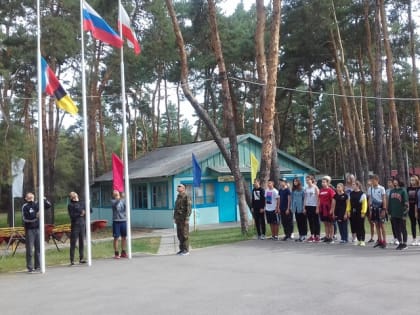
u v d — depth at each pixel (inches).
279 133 1679.4
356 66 1603.1
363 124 1622.8
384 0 1136.2
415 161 2225.6
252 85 1552.7
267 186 681.6
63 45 1035.3
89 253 518.0
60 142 2154.3
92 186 1360.7
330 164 2608.3
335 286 352.8
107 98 1686.8
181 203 575.2
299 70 1285.7
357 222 568.7
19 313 314.0
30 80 1241.4
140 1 1185.4
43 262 483.8
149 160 1306.6
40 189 485.7
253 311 291.6
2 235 671.1
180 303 319.9
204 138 2111.2
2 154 853.2
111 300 339.0
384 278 375.2
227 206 1113.4
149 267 480.7
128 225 560.7
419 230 647.8
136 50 583.2
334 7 1156.5
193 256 545.6
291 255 513.7
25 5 1070.4
